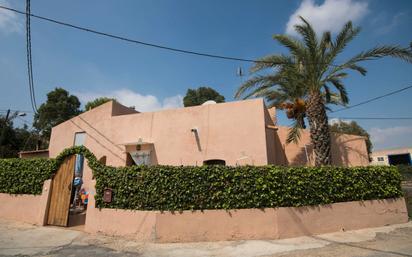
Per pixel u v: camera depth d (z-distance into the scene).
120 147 13.76
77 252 6.01
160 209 6.93
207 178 7.17
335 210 8.23
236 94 12.71
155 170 7.21
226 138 11.76
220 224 6.97
